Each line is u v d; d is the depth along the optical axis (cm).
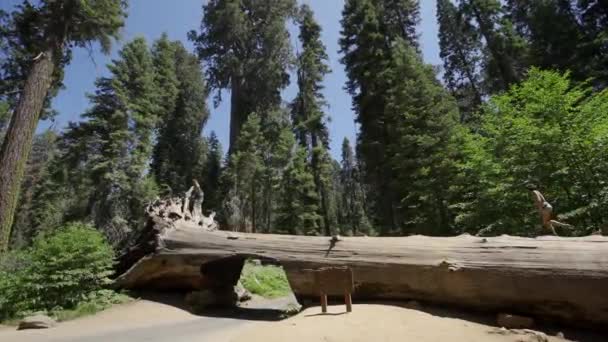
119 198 2375
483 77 3381
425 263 779
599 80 2108
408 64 2295
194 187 1416
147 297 1108
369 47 2798
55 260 935
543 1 2689
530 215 1216
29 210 3194
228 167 3231
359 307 757
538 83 1275
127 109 2498
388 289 826
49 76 1373
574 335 609
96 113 2458
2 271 1022
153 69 3222
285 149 3203
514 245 716
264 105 3919
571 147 1102
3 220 1148
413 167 1994
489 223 1355
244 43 4147
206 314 962
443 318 668
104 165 2266
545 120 1188
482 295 711
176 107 3831
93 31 1541
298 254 941
